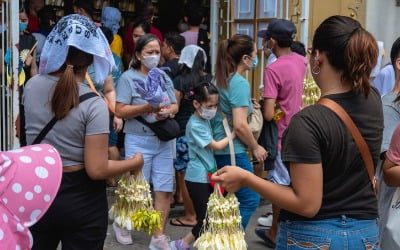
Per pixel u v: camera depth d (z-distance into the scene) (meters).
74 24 2.58
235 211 2.66
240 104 3.92
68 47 2.56
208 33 6.70
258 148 4.06
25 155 1.91
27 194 1.84
